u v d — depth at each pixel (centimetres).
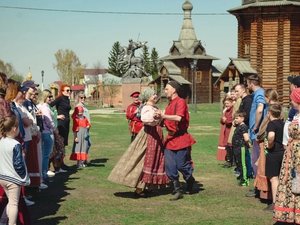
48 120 1100
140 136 966
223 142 1365
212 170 1305
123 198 960
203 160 1502
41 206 888
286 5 4900
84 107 1359
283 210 724
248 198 959
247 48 5234
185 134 963
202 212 843
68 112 1349
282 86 4981
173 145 951
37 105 1111
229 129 1352
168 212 843
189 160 980
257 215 820
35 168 927
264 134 898
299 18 4984
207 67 7269
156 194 1000
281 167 743
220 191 1028
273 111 825
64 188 1059
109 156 1616
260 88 1008
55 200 939
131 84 5028
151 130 962
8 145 659
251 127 1016
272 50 5000
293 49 4991
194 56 7125
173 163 949
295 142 722
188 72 7175
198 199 951
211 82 7306
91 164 1429
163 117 941
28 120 876
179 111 949
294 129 721
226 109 1345
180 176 1222
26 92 954
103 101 8794
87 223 769
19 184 659
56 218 800
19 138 795
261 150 912
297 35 4994
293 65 4997
